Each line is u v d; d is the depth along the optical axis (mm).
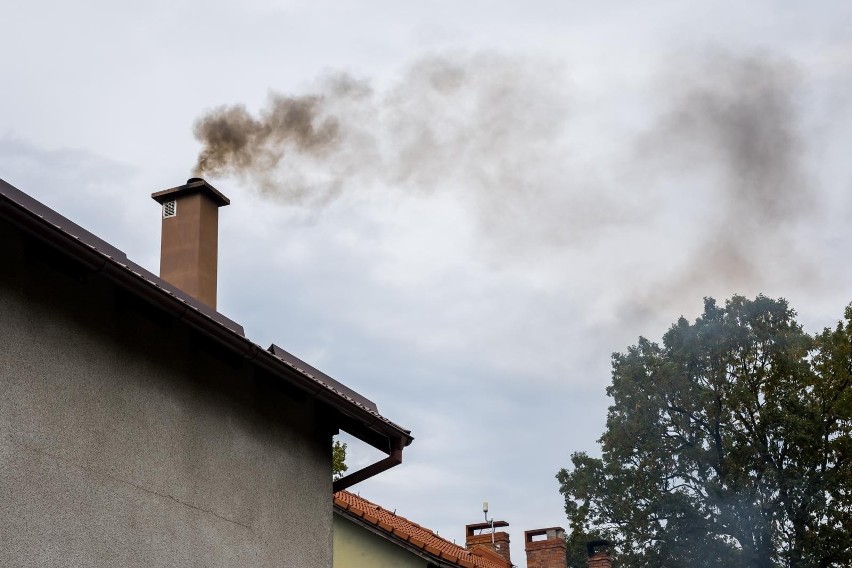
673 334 38156
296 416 10812
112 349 8328
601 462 37656
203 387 9391
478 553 25844
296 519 10328
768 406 35844
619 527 36625
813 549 33875
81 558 7539
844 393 35594
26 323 7520
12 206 6934
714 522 35781
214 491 9211
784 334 36812
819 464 35594
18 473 7164
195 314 8516
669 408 37406
